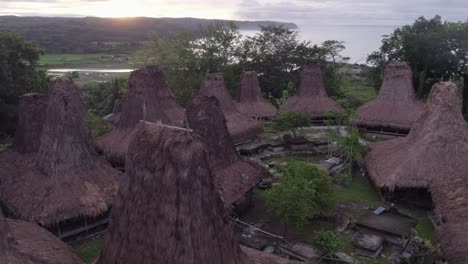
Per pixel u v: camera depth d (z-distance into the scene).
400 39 58.75
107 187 21.14
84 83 83.50
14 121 38.66
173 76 54.19
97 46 156.38
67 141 20.70
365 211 22.81
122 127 28.53
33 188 20.22
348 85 79.56
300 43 61.00
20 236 14.17
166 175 10.40
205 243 10.48
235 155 23.83
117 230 11.42
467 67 50.69
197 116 21.83
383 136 37.84
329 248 18.23
